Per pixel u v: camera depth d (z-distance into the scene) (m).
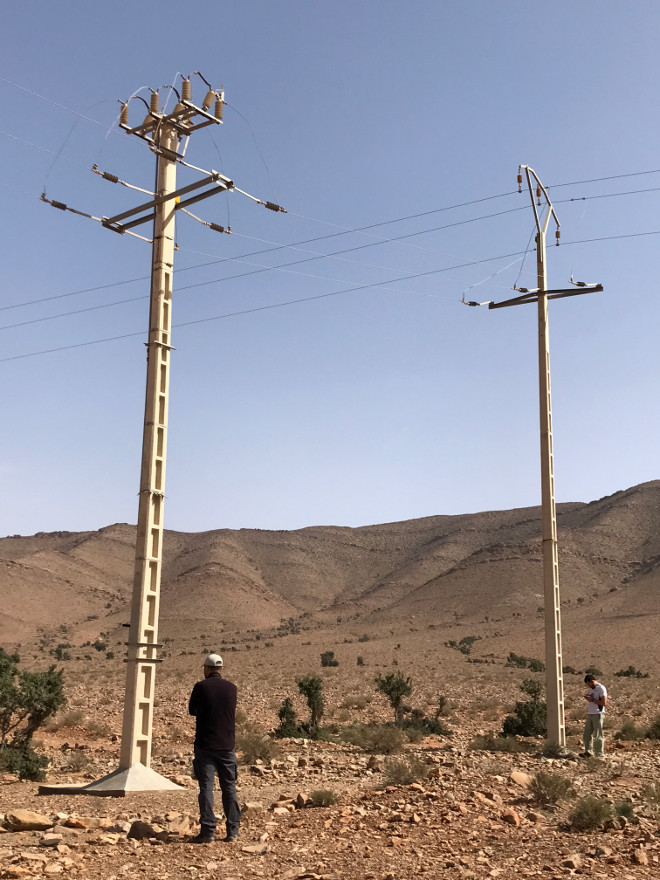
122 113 17.48
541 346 23.53
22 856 8.66
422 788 13.74
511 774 14.80
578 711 39.28
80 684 57.53
